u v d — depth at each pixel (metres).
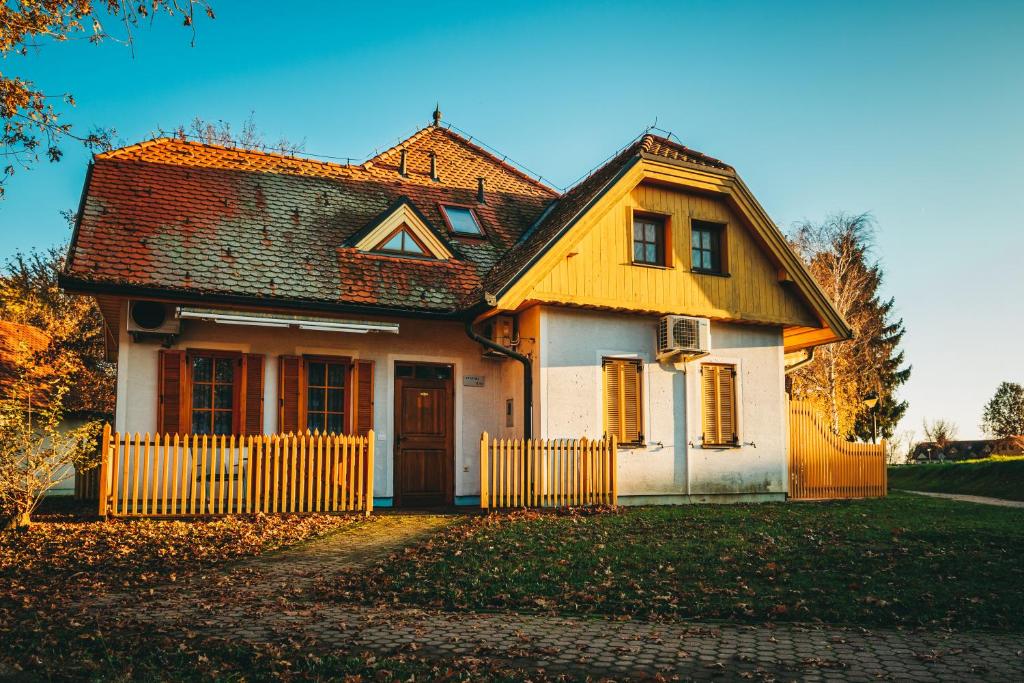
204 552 9.97
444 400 15.73
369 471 13.27
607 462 14.38
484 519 12.35
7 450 11.38
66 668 5.69
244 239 14.91
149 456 13.26
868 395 40.66
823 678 5.80
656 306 15.52
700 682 5.68
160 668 5.81
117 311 14.88
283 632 6.74
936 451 64.25
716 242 16.78
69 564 9.28
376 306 14.38
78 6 9.82
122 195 15.03
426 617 7.42
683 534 11.17
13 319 28.55
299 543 10.66
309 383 14.73
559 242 14.42
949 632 7.20
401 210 16.17
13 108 10.08
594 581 8.73
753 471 16.42
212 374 14.05
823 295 16.88
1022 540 10.97
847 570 9.29
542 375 14.50
